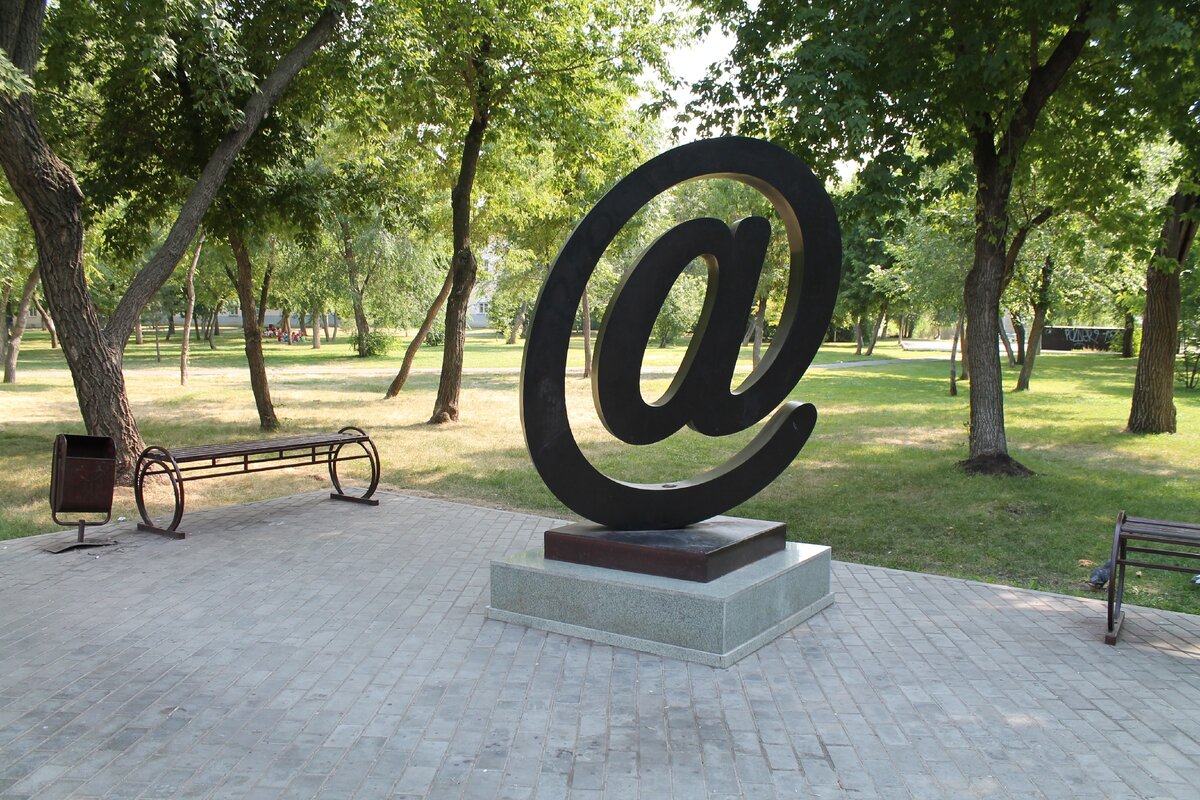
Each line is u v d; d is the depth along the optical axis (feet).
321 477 39.14
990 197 38.45
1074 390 85.15
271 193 47.14
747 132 38.91
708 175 18.53
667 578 17.89
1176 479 37.91
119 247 44.73
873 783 12.28
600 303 104.27
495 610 19.51
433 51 47.34
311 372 105.09
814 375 108.58
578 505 18.61
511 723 14.12
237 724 14.02
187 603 20.47
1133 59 34.24
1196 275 59.98
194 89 38.42
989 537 28.22
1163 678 16.39
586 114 54.13
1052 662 17.17
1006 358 148.05
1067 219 55.88
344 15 40.27
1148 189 55.21
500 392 80.23
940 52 36.47
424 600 20.88
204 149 41.86
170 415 59.88
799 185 19.54
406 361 73.15
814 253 20.13
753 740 13.58
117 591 21.38
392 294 121.19
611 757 12.97
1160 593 22.52
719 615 16.70
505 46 51.08
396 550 25.84
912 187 35.83
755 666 16.76
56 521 26.40
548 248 82.53
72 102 42.83
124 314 35.01
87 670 16.29
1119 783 12.37
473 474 39.96
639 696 15.25
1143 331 53.78
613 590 17.88
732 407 19.80
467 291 57.47
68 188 32.09
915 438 52.34
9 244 72.69
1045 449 47.34
